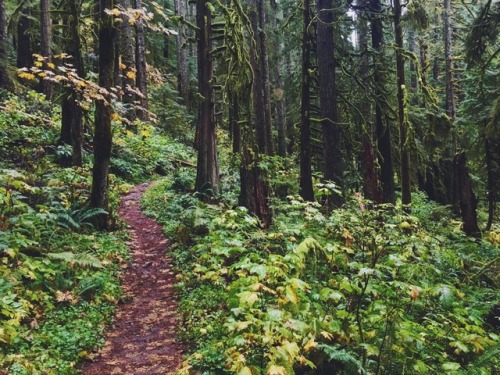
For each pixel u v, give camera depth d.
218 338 6.24
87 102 12.70
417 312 6.11
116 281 8.59
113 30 10.59
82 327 6.63
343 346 5.07
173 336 6.79
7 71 18.19
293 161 19.08
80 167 13.03
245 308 4.65
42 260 7.80
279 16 27.73
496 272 9.23
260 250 8.27
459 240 11.02
